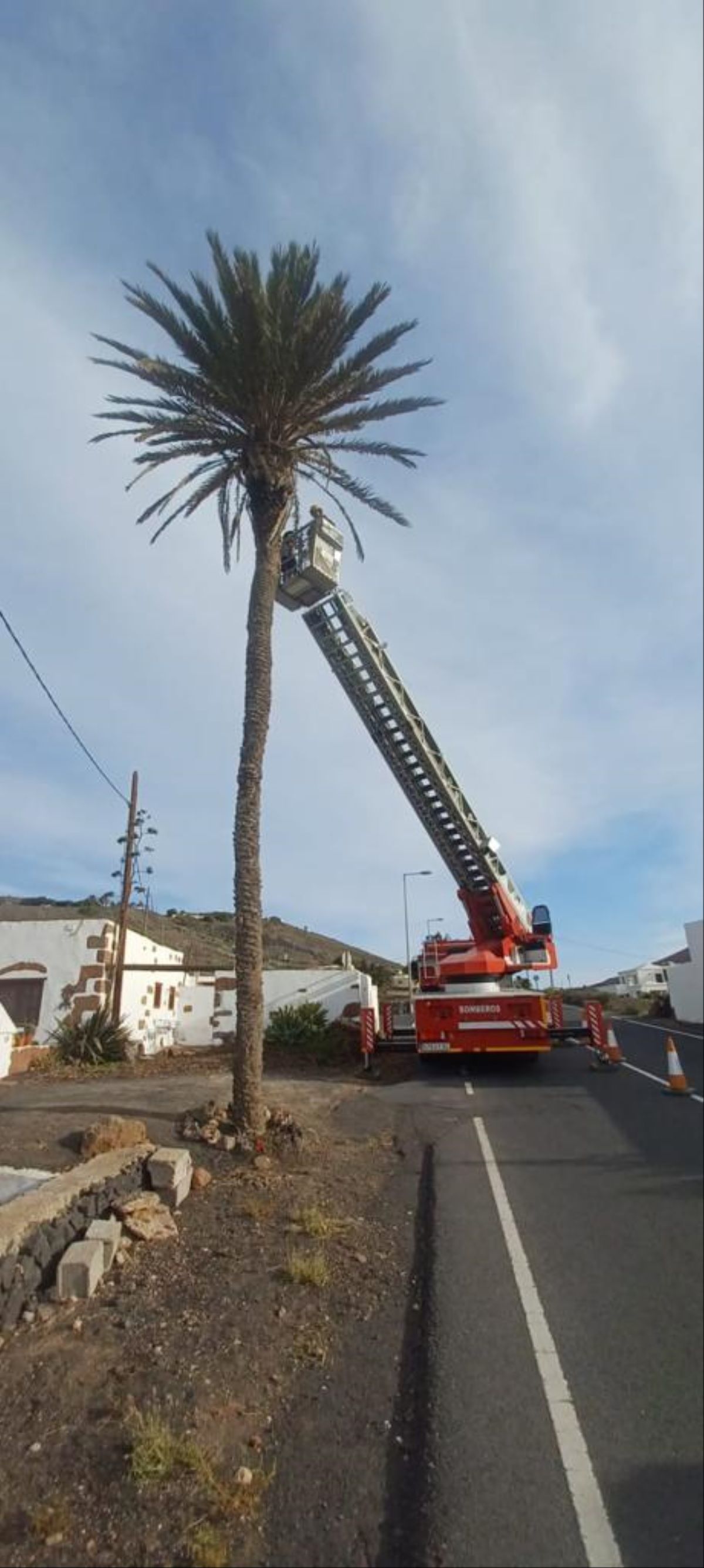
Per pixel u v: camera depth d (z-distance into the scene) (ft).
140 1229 20.48
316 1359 14.99
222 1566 9.96
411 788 57.82
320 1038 65.57
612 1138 33.55
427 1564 10.01
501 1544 10.36
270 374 34.81
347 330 36.17
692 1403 13.52
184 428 36.91
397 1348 15.48
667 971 119.55
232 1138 29.12
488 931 60.39
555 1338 15.84
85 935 67.97
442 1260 19.80
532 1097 44.57
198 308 35.60
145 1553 10.16
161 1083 46.01
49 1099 37.93
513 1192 25.85
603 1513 10.91
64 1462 11.76
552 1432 12.70
